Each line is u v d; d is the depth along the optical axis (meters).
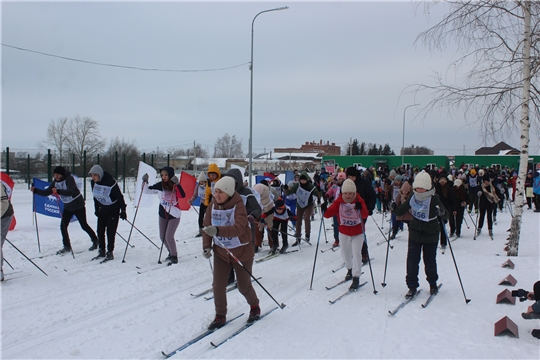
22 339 4.02
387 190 14.68
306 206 9.15
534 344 3.91
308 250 8.54
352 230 5.82
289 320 4.56
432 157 36.78
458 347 3.86
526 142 7.46
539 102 7.47
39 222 10.82
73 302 5.05
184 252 7.95
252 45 18.25
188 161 36.41
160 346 3.89
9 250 7.60
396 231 9.89
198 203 12.62
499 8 7.09
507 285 5.81
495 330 4.14
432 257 5.38
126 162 21.33
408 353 3.74
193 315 4.69
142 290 5.56
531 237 9.84
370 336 4.13
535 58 7.18
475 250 8.41
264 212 7.24
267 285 5.93
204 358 3.65
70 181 7.38
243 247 4.33
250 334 4.16
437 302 5.17
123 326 4.36
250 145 18.27
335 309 4.93
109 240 7.12
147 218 12.40
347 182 5.78
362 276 6.48
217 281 4.32
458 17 7.22
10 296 5.21
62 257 7.23
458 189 9.56
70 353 3.74
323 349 3.83
